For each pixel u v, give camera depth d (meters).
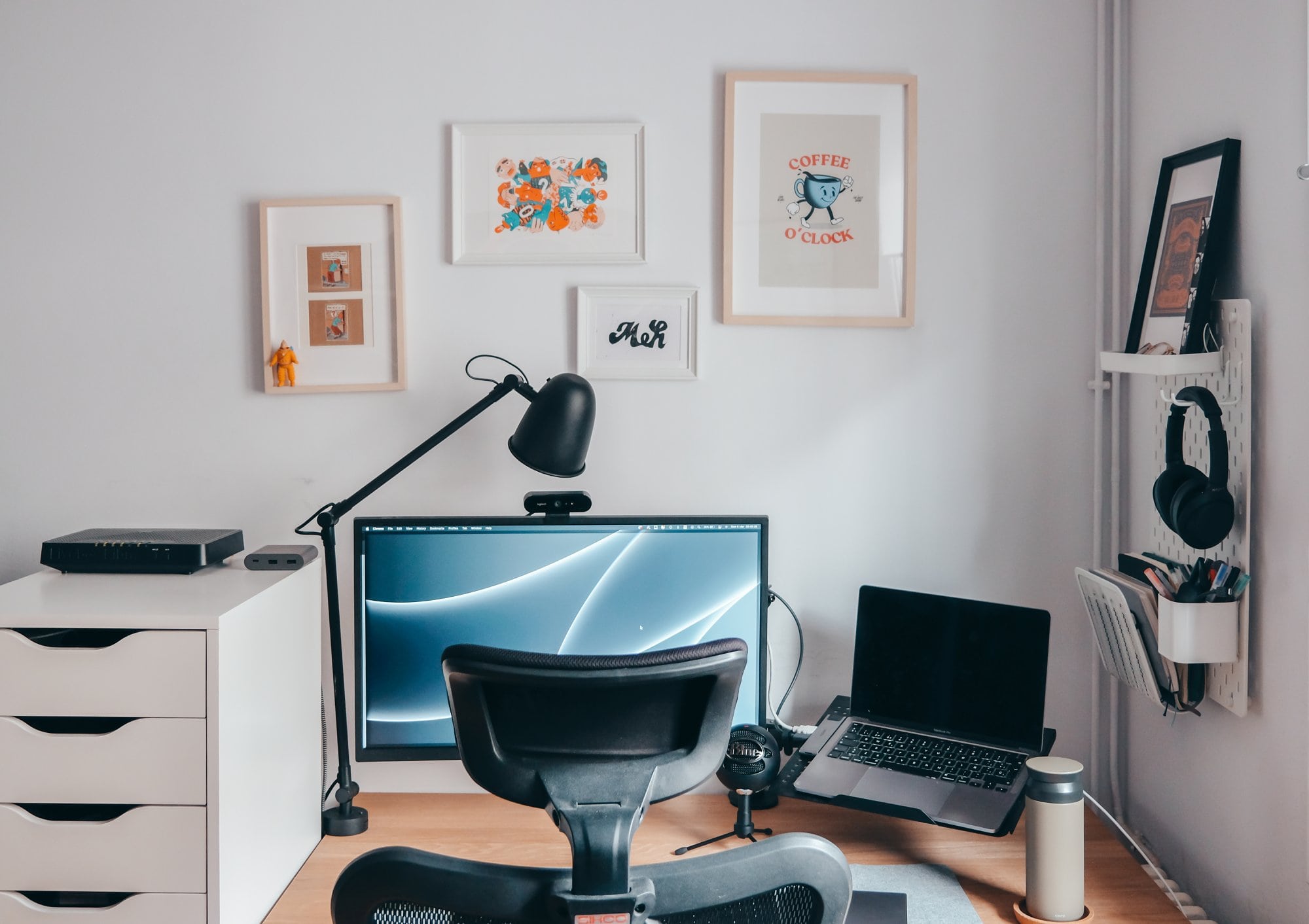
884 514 1.76
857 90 1.72
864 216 1.73
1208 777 1.46
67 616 1.24
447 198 1.73
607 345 1.74
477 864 0.87
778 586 1.77
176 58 1.72
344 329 1.74
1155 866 1.59
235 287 1.74
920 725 1.62
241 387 1.75
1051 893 1.28
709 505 1.76
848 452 1.76
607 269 1.74
